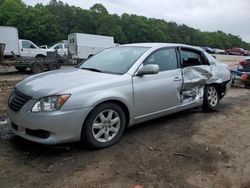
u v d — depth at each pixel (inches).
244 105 309.1
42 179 140.9
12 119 168.6
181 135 204.5
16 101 167.5
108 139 177.9
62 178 142.3
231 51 2642.7
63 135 157.9
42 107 155.9
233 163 165.3
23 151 169.6
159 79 204.1
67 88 161.8
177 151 177.6
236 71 438.6
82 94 162.7
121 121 183.3
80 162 158.2
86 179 142.2
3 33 772.6
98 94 168.1
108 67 201.2
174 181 143.9
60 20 3134.8
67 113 157.0
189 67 231.8
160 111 208.1
